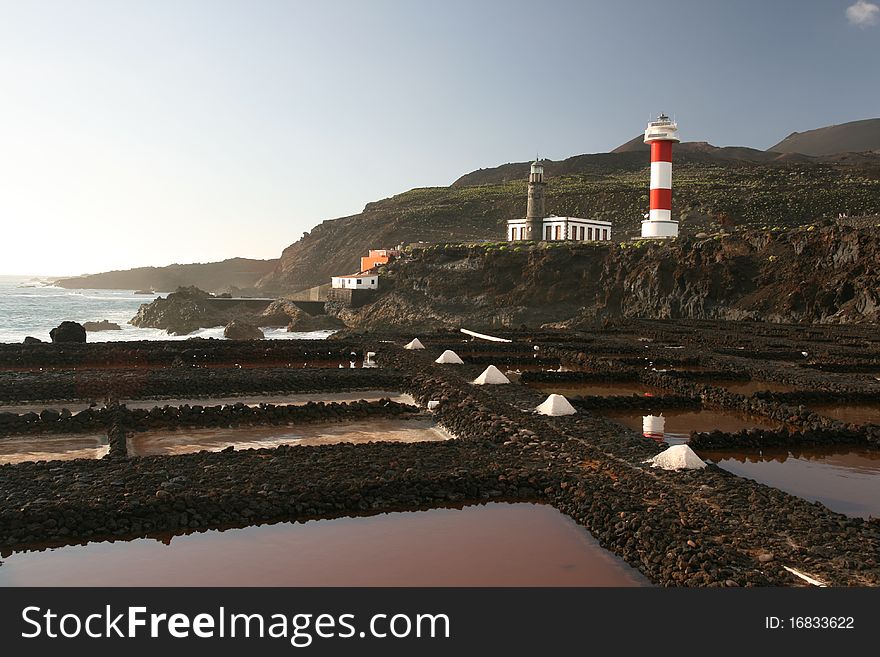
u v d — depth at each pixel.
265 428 22.98
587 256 97.25
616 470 16.69
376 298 106.62
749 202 146.62
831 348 45.50
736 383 33.78
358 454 18.05
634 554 12.37
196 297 108.06
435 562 12.41
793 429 23.59
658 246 91.75
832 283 71.25
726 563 11.58
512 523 14.30
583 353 41.22
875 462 19.52
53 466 16.66
